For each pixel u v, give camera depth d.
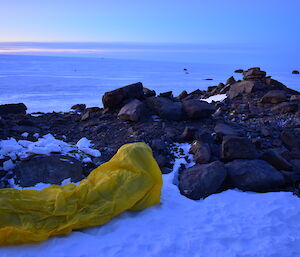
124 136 8.84
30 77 60.22
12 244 4.24
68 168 6.53
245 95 13.84
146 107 10.63
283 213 5.29
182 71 85.44
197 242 4.44
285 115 10.69
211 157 7.42
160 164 7.10
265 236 4.62
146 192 5.36
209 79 53.97
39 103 25.06
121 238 4.50
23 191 5.03
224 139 7.25
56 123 10.48
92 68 101.19
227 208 5.51
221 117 10.78
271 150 7.12
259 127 9.62
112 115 10.76
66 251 4.16
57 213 4.57
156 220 4.98
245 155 7.05
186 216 5.21
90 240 4.39
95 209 4.82
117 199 5.02
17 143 7.58
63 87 41.03
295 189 6.30
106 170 5.61
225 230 4.79
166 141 8.38
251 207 5.52
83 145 8.23
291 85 34.12
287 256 4.16
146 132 8.92
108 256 4.11
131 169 5.43
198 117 10.03
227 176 6.55
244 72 16.14
